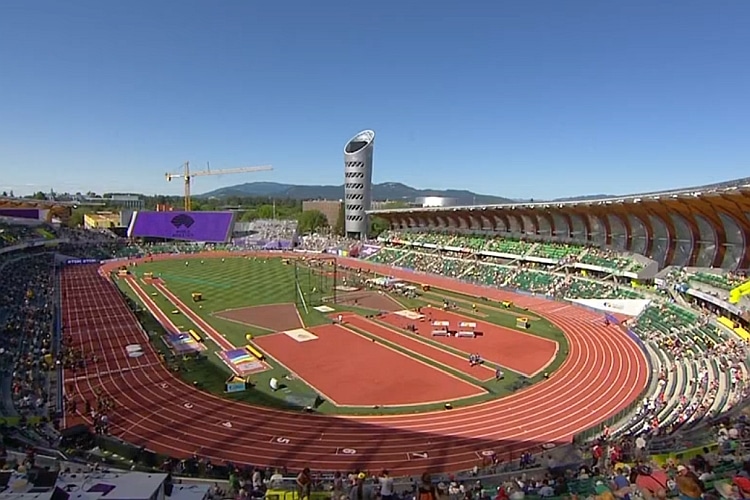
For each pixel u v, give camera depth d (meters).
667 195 57.88
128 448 28.38
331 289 84.75
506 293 81.56
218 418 34.47
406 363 46.84
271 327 59.84
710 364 39.19
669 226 70.69
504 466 26.14
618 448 24.11
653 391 37.84
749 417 25.19
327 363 46.72
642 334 53.25
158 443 30.61
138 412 35.28
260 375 43.34
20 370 42.22
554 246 91.50
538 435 31.84
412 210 118.19
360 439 31.36
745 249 60.00
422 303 74.56
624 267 74.19
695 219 65.56
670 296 62.47
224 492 20.06
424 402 37.66
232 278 95.81
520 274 88.00
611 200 68.19
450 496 19.41
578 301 70.50
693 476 14.25
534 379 42.56
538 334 56.91
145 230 145.00
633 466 19.27
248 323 61.72
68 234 132.12
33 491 13.88
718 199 55.19
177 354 48.59
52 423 32.47
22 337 51.22
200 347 51.12
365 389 40.31
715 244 64.44
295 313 67.25
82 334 55.00
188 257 129.38
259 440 31.16
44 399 36.75
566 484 19.61
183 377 42.44
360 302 74.81
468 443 30.78
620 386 39.91
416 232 127.62
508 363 46.88
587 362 46.50
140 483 14.87
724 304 49.38
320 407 36.69
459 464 28.00
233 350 50.22
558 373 43.84
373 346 52.28
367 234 153.88
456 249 108.56
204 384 40.97
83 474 15.91
